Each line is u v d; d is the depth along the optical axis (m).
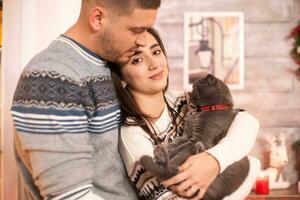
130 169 0.91
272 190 1.81
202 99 0.95
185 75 1.89
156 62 0.94
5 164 1.41
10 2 1.37
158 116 0.98
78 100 0.78
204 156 0.85
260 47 1.90
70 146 0.76
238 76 1.89
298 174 1.93
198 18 1.87
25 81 0.76
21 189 1.41
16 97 0.77
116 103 0.91
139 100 0.96
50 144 0.74
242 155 0.90
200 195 0.84
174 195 0.88
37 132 0.74
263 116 1.93
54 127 0.74
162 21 1.88
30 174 0.87
